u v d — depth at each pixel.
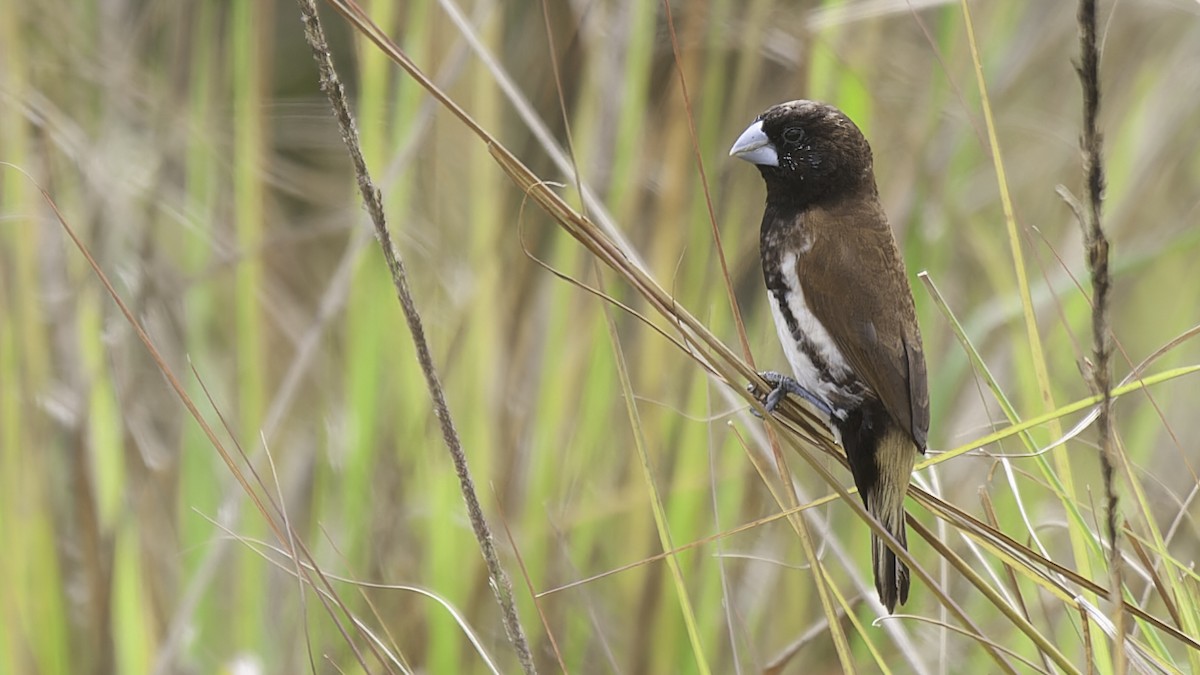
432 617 9.70
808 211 8.10
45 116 10.31
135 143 11.63
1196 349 13.39
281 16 16.00
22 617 9.31
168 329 11.36
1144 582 9.90
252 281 10.37
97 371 10.14
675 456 10.55
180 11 11.76
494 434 10.39
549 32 7.15
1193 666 6.61
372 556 10.04
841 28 10.97
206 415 10.80
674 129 10.58
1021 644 9.98
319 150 14.93
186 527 10.52
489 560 6.18
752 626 10.40
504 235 10.87
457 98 10.53
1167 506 10.99
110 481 10.23
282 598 10.18
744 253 10.81
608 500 10.44
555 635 10.05
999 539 6.68
